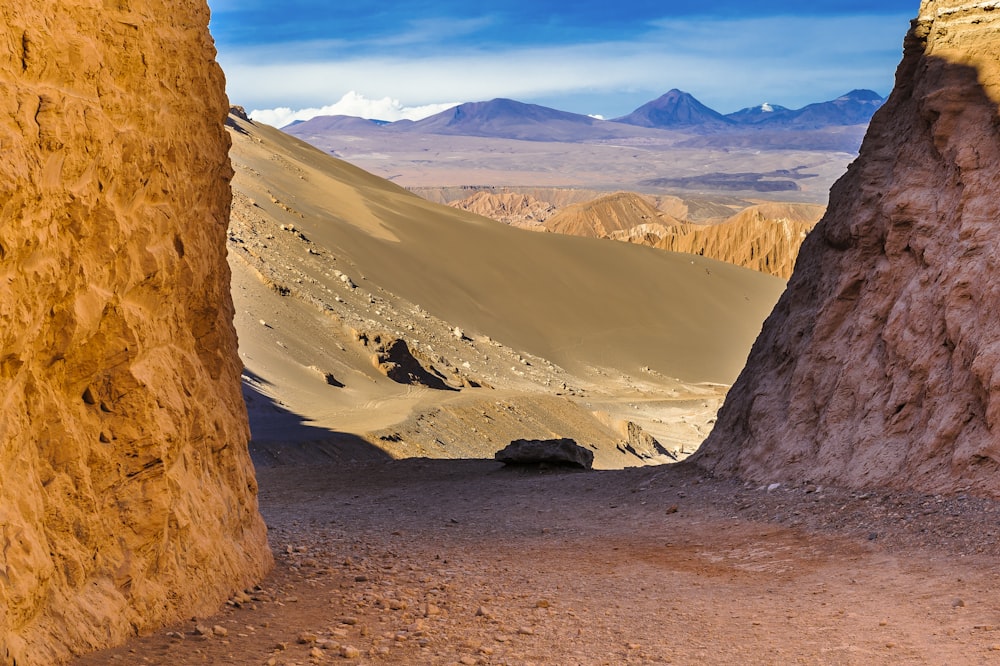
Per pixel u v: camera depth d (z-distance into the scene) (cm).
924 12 1912
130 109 856
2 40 667
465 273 11138
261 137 14475
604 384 9500
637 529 1647
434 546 1512
